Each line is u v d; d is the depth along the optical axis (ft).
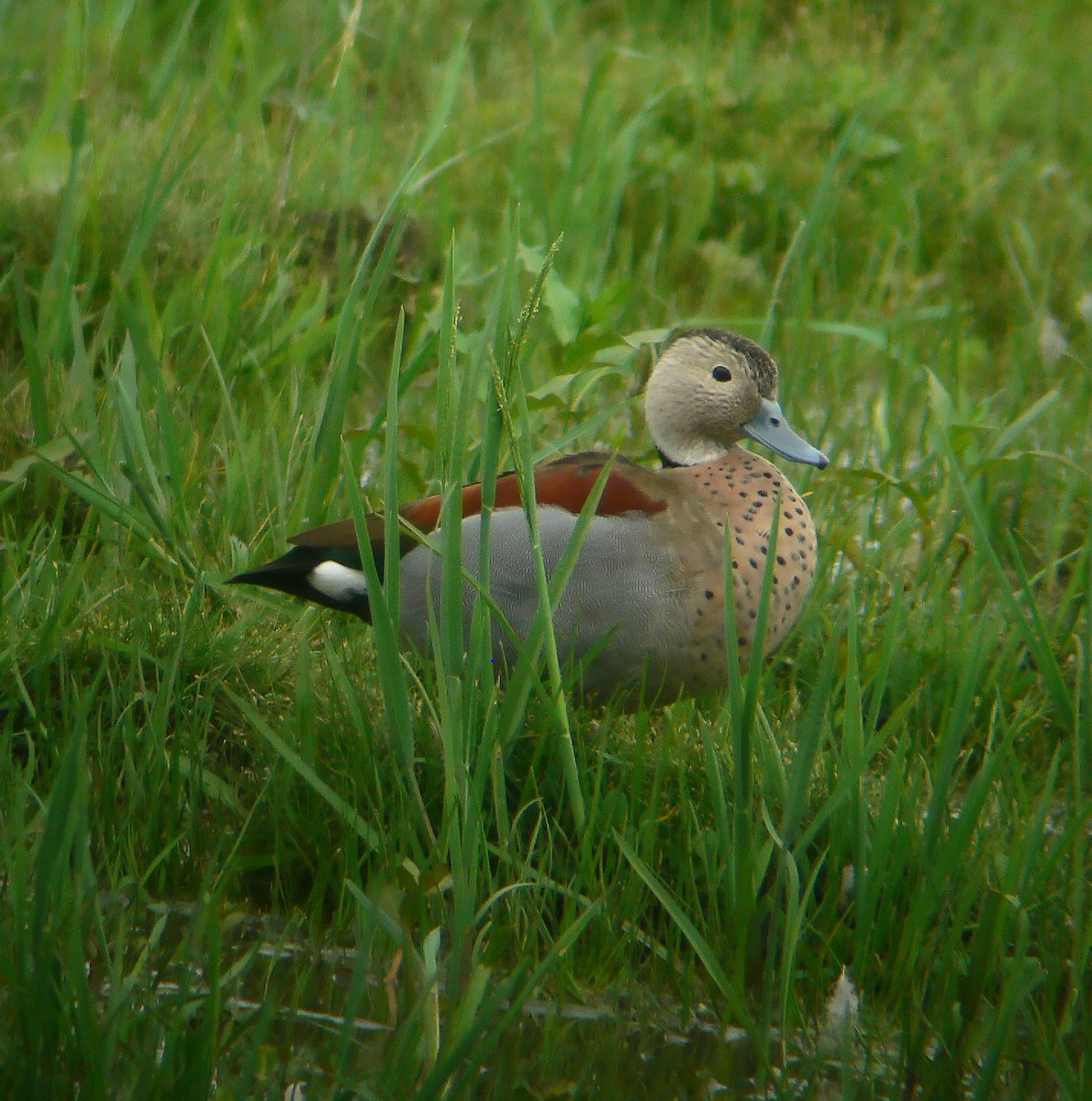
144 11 48.85
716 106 48.14
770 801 19.77
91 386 25.44
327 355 32.73
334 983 17.35
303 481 25.99
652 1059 16.53
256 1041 14.55
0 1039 15.01
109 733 20.39
